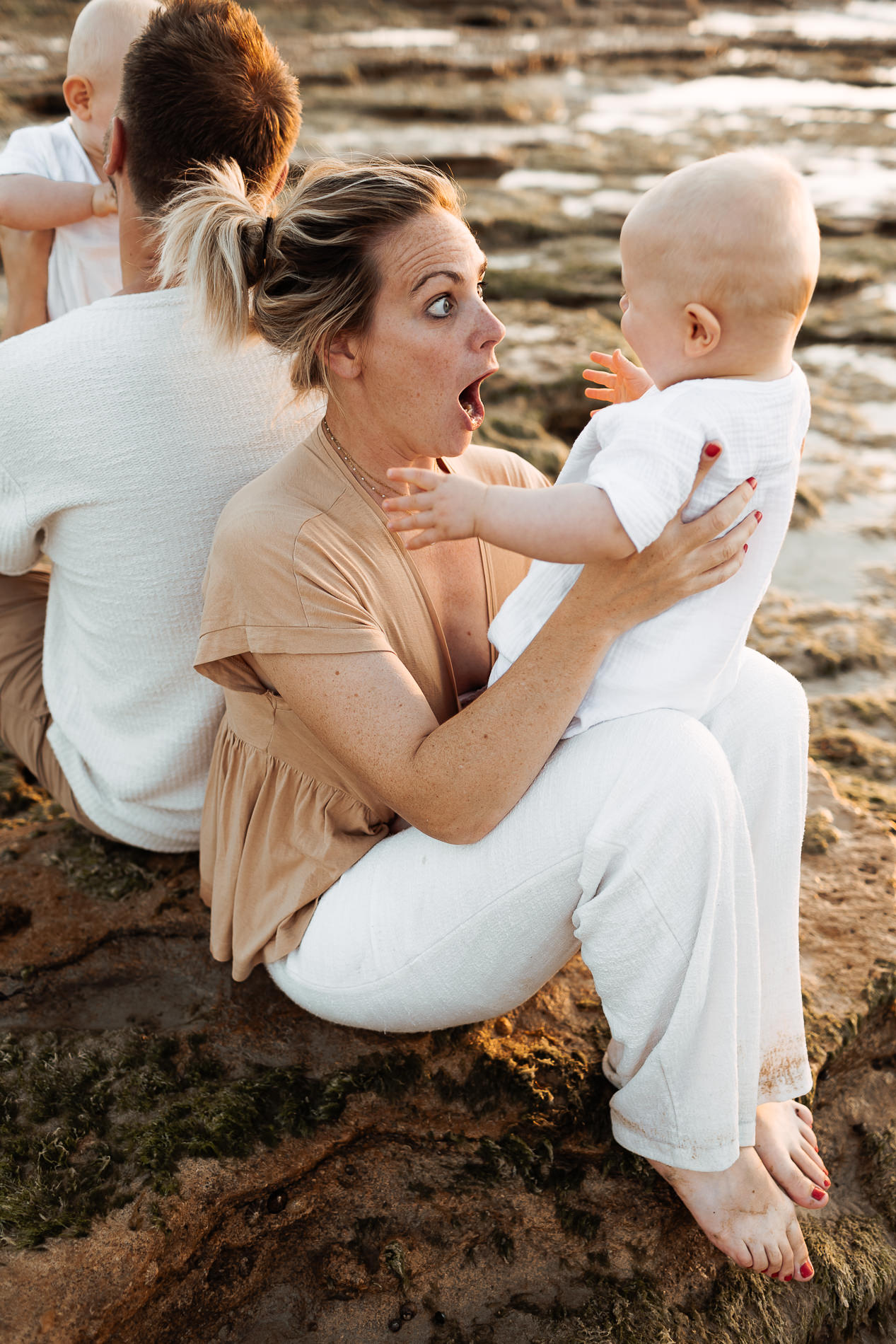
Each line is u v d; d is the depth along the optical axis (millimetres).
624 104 13195
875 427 5277
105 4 2656
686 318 1443
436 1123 1840
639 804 1486
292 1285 1699
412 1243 1733
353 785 1738
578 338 5242
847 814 2539
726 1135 1592
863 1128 1992
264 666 1616
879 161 10383
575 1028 1979
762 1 22625
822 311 6660
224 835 1888
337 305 1544
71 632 2047
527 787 1558
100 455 1736
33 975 2041
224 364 1744
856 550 4223
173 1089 1828
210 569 1642
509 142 10719
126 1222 1609
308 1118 1803
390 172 1543
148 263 1867
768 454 1473
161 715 1983
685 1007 1539
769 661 1773
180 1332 1626
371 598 1650
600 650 1533
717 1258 1746
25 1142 1727
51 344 1713
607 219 7965
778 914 1729
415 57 14328
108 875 2254
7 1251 1551
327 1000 1778
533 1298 1689
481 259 1603
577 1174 1803
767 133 11562
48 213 2748
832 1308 1730
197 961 2094
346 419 1665
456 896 1611
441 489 1441
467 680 1927
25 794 2566
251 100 1744
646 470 1405
